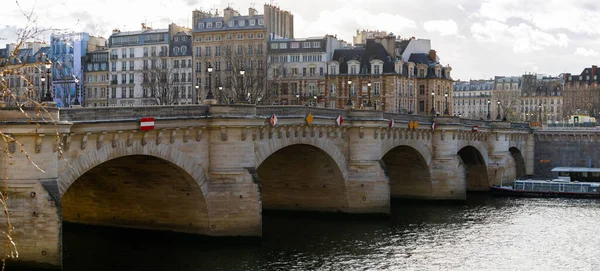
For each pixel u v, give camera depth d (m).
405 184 89.44
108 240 55.62
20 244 39.88
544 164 123.50
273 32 153.75
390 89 144.12
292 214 73.31
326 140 67.19
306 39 148.88
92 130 43.53
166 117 49.22
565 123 138.50
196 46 148.62
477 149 102.69
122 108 46.00
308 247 56.47
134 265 48.12
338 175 70.06
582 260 55.25
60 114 41.62
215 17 154.12
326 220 70.50
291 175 72.31
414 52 163.12
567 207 86.81
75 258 49.72
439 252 56.88
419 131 84.06
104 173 54.22
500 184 106.81
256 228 54.31
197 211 53.94
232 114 53.66
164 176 53.09
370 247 57.69
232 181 53.75
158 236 55.94
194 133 52.47
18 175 39.44
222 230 53.59
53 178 40.69
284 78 146.50
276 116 58.03
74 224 60.12
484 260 54.53
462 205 87.50
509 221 73.94
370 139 71.12
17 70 25.22
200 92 147.12
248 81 129.25
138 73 152.50
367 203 70.69
